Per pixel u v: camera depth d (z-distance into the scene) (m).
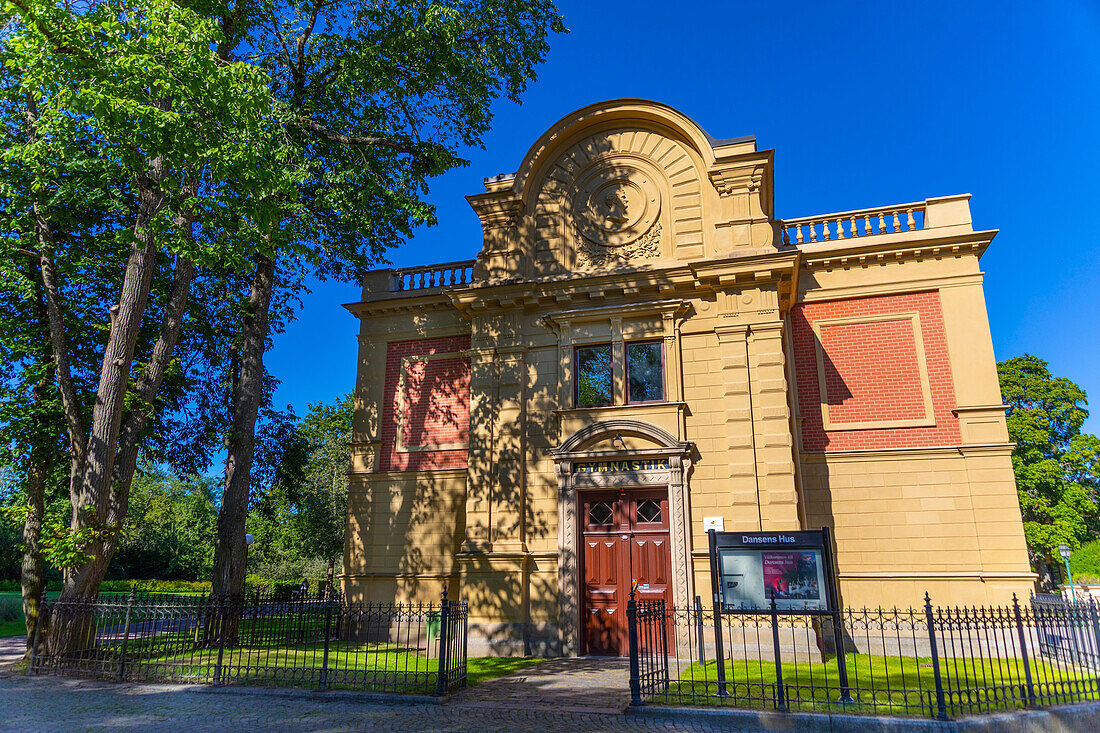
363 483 17.77
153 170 13.23
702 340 14.88
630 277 15.43
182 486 55.84
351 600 16.95
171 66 11.12
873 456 15.17
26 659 12.09
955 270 15.66
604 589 14.09
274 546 40.41
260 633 15.05
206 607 11.52
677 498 13.85
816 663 11.45
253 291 17.89
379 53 16.61
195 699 9.36
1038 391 34.22
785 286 15.02
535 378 15.70
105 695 9.62
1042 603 12.21
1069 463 33.56
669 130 16.36
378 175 16.83
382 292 19.08
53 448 15.22
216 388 19.84
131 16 11.30
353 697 9.23
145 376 13.51
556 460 14.74
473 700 9.22
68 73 10.84
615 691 9.85
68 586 12.16
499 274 16.44
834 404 15.68
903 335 15.71
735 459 13.85
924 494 14.74
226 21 14.73
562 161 16.95
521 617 14.05
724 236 15.10
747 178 15.33
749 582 9.32
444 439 17.55
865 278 16.12
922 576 14.27
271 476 20.88
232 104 11.52
